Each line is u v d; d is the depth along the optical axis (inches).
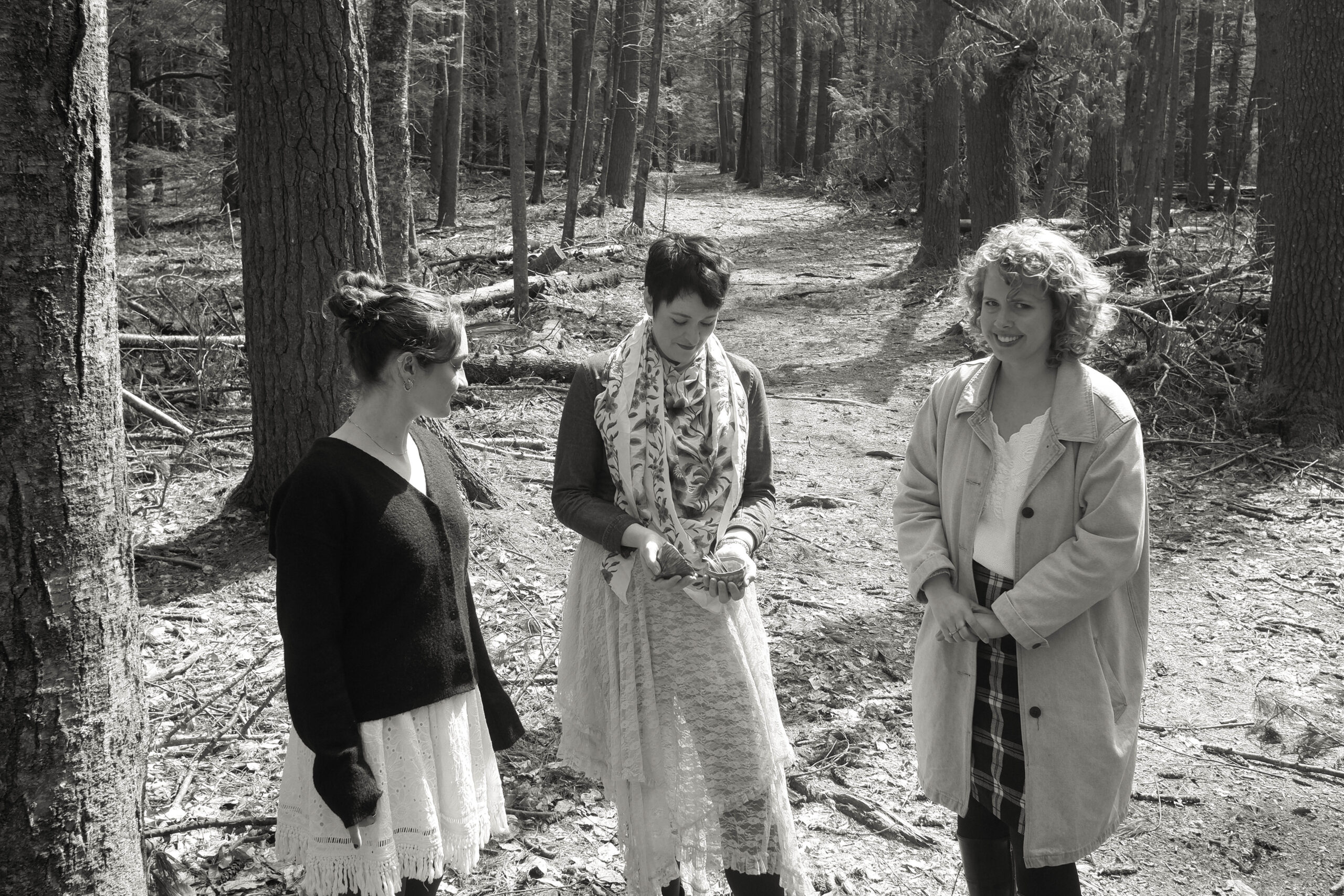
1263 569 220.7
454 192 828.6
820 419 338.6
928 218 605.6
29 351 74.7
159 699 151.2
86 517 78.9
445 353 83.9
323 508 80.7
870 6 586.6
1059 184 690.8
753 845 96.4
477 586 197.0
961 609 91.7
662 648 96.8
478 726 92.7
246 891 111.6
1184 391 331.3
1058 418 90.2
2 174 72.4
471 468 231.0
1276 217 307.6
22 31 71.6
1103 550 87.1
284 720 147.4
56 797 79.0
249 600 183.0
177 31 629.9
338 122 192.9
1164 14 508.4
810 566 221.5
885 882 120.8
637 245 700.7
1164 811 136.5
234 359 303.0
